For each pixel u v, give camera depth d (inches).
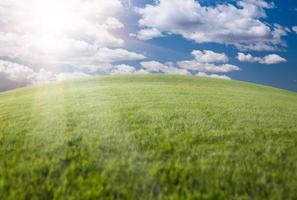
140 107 542.6
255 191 178.9
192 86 1317.7
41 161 220.5
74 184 182.5
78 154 239.5
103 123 381.7
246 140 300.4
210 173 199.0
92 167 209.6
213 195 170.7
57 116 453.4
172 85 1311.5
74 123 385.7
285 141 308.8
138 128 348.5
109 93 856.9
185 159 227.0
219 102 698.8
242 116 479.8
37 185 180.5
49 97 822.5
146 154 237.3
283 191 179.2
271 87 1761.8
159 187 178.7
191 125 368.8
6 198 163.8
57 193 169.5
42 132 328.2
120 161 220.1
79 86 1270.9
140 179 188.7
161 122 386.6
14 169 204.1
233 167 213.5
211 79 1774.1
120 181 186.7
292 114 599.8
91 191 172.2
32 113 506.6
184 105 589.6
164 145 264.8
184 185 180.2
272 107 698.8
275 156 247.0
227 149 260.4
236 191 176.9
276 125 412.8
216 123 390.9
